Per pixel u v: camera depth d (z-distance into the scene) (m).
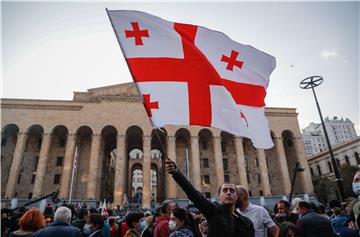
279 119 62.09
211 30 7.02
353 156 61.97
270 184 60.06
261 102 7.01
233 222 4.04
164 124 5.61
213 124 5.99
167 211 8.66
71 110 54.50
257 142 6.42
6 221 9.76
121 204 48.25
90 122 53.97
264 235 6.07
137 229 7.86
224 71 6.80
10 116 51.88
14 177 46.91
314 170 75.12
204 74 6.42
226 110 6.23
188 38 6.71
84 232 8.24
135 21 6.30
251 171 60.81
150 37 6.33
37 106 53.53
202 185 57.53
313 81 23.45
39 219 5.82
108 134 60.25
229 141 62.94
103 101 56.03
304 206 6.84
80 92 60.56
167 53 6.35
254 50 7.30
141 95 5.74
